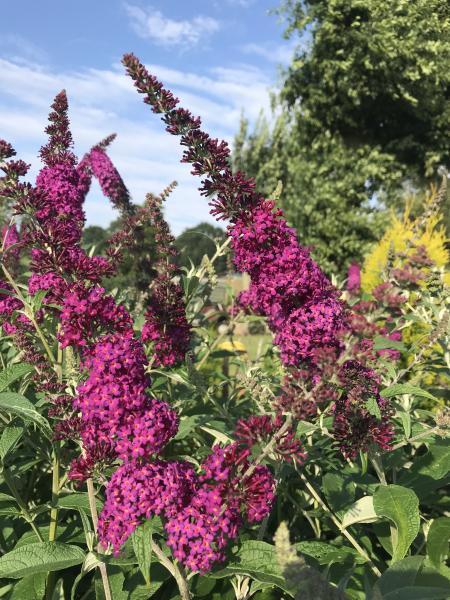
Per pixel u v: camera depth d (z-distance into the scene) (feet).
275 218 1.22
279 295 1.23
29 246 1.39
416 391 1.38
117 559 1.16
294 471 1.59
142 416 1.00
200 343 2.37
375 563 1.37
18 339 1.37
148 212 2.00
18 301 1.81
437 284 1.72
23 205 1.40
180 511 0.98
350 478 1.48
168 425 1.02
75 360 1.33
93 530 1.40
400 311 1.63
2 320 1.80
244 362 1.98
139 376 1.03
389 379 1.87
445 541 1.21
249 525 1.47
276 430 1.02
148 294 2.08
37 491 1.86
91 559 1.17
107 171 2.38
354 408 1.27
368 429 1.27
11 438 1.25
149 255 2.23
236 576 1.28
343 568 1.28
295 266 1.22
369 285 4.06
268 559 1.12
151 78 1.18
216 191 1.22
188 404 2.07
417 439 1.43
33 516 1.40
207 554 0.95
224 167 1.20
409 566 1.01
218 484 0.99
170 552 1.27
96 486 1.60
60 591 1.29
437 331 1.58
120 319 1.17
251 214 1.23
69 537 1.51
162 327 1.50
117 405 0.98
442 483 1.47
